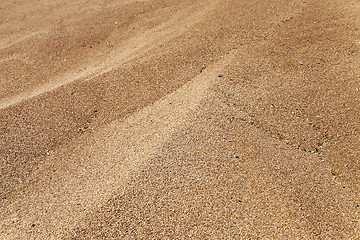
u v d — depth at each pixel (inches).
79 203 108.7
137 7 289.0
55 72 208.4
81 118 155.1
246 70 166.1
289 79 158.9
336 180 116.3
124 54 211.6
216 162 117.8
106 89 172.1
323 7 219.9
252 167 117.3
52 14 298.0
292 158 123.1
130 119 150.0
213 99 146.1
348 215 104.3
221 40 200.5
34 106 163.0
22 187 122.9
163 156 118.8
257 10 228.8
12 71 212.7
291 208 104.8
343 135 131.6
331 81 155.3
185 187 109.1
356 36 183.6
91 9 297.6
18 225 106.5
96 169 124.0
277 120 138.6
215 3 260.1
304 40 187.8
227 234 96.7
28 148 140.2
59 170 128.6
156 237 96.1
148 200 105.3
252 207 104.1
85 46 238.1
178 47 201.3
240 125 135.0
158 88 168.2
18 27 279.4
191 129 130.0
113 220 100.3
